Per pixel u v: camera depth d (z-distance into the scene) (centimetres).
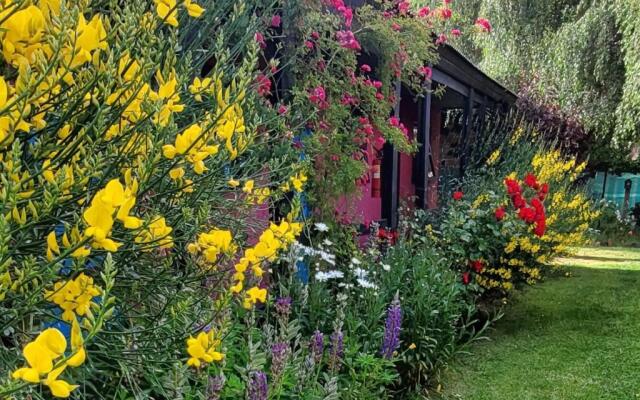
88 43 90
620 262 830
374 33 367
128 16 102
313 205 340
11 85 100
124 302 131
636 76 837
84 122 106
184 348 139
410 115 776
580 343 435
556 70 1012
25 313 94
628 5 841
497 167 696
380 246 462
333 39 353
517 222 445
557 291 609
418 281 336
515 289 518
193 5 113
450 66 600
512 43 1055
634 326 477
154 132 114
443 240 441
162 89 107
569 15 1004
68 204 99
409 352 312
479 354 407
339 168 337
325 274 305
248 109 199
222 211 195
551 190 595
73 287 87
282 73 314
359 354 263
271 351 200
